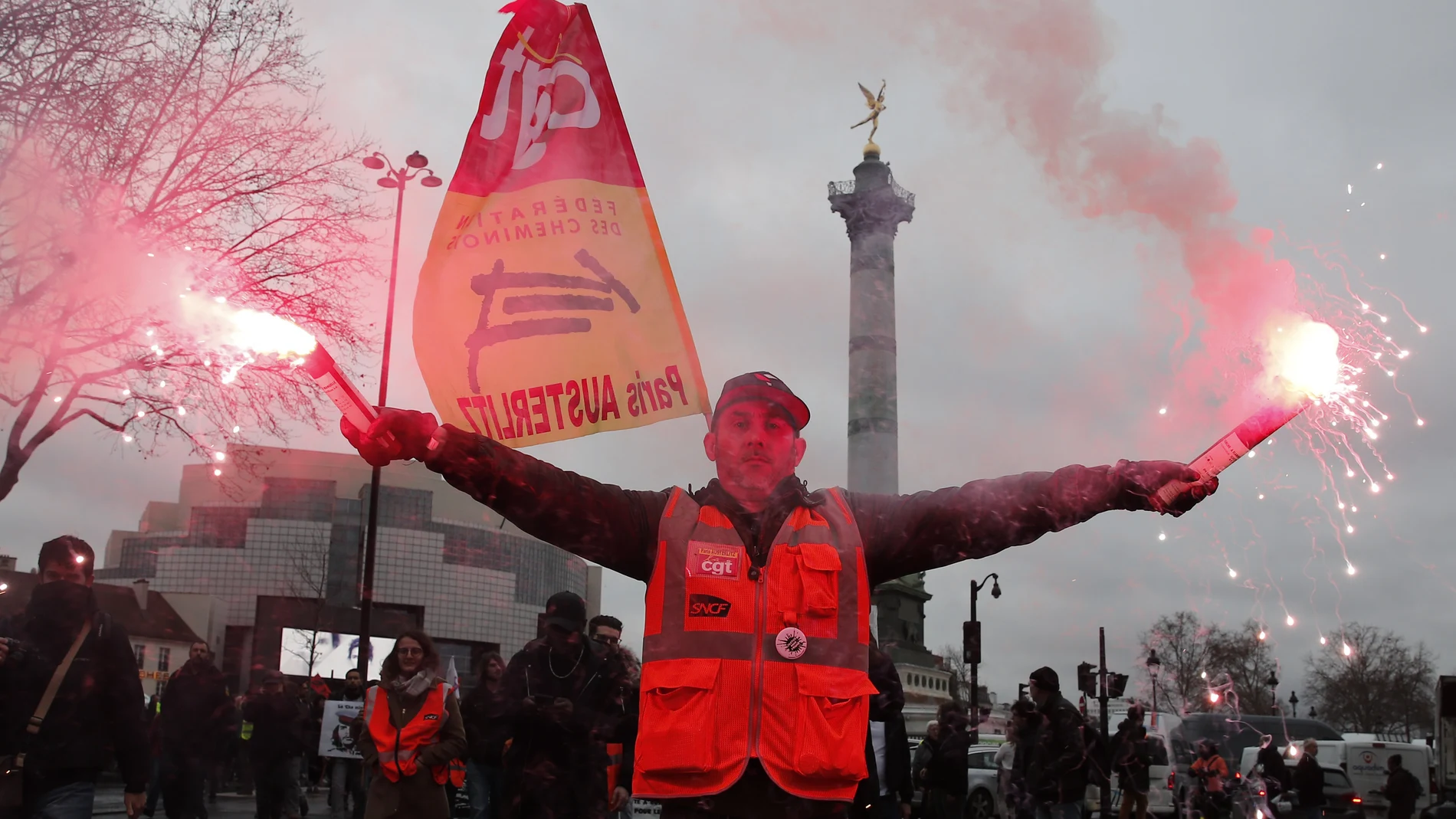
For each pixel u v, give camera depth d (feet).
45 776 15.75
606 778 21.80
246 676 181.57
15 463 36.22
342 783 43.39
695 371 14.49
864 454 166.40
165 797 34.04
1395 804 61.31
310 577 181.16
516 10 14.78
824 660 8.71
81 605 16.21
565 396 14.42
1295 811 52.19
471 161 14.84
